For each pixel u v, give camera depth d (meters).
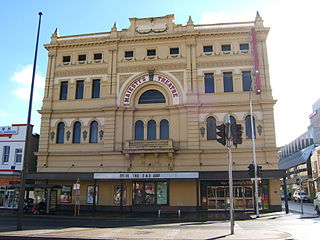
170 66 33.44
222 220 22.89
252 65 32.44
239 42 33.16
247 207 30.36
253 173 25.33
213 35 33.44
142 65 33.94
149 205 31.05
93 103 33.88
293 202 56.19
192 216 26.38
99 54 35.47
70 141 33.31
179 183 30.91
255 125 31.00
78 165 32.53
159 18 34.88
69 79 35.09
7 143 35.84
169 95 32.78
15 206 32.78
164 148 30.44
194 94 32.09
